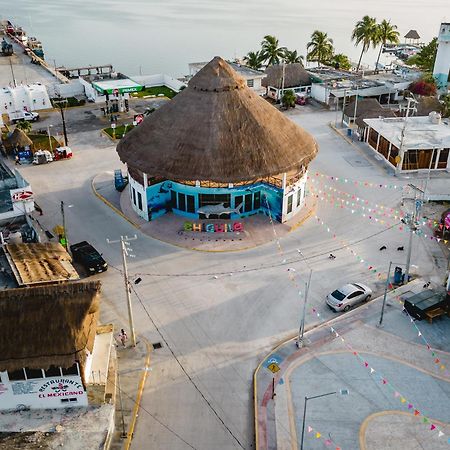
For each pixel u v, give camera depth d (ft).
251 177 162.20
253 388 112.27
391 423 103.24
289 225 174.09
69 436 94.07
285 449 98.02
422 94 306.55
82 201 192.24
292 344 123.95
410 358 119.65
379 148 233.35
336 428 102.22
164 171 163.73
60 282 122.31
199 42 645.51
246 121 169.58
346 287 138.10
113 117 276.41
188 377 115.34
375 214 183.21
